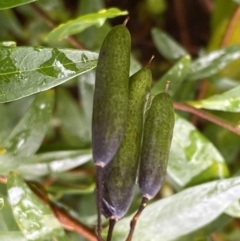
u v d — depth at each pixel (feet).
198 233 0.76
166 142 0.57
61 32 0.72
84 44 0.87
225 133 0.83
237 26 0.91
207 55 0.82
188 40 1.11
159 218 0.72
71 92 1.09
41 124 0.74
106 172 0.56
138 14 1.15
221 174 0.75
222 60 0.82
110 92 0.54
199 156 0.75
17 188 0.69
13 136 0.73
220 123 0.74
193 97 0.88
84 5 0.90
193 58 1.12
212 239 0.84
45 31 0.99
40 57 0.61
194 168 0.75
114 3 1.14
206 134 0.84
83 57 0.61
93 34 0.86
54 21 0.94
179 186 0.78
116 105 0.54
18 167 0.74
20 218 0.69
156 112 0.57
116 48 0.55
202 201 0.71
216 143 0.83
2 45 0.62
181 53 0.88
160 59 1.11
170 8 1.15
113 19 1.14
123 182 0.56
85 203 0.82
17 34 0.99
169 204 0.72
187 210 0.71
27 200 0.69
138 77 0.58
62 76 0.61
